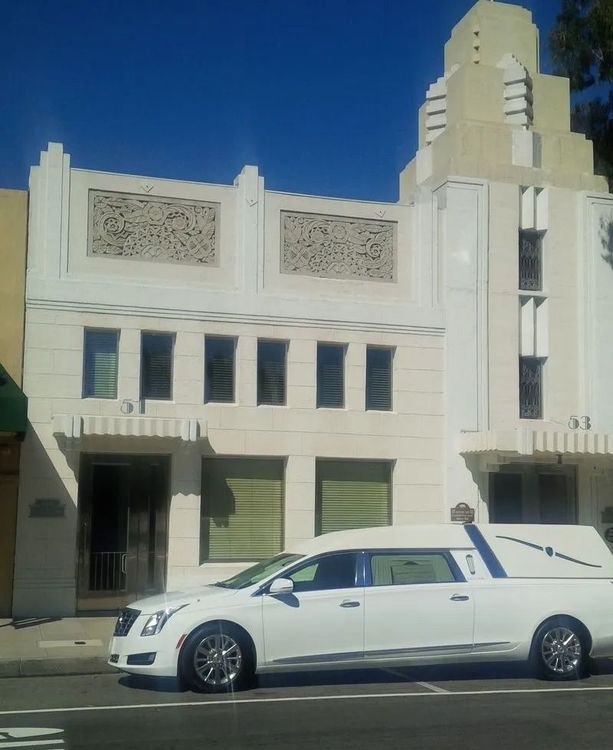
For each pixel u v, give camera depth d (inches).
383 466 728.3
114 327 668.7
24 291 653.3
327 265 723.4
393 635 438.9
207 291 689.6
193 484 673.6
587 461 746.2
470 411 737.0
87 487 660.7
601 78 879.7
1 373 601.0
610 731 346.3
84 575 653.3
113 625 610.2
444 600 447.5
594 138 916.0
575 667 460.4
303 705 393.7
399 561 453.7
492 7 852.0
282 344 711.1
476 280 753.0
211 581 671.1
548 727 352.8
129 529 666.2
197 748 317.4
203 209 700.0
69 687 446.0
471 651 447.8
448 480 727.7
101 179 679.1
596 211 786.2
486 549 467.2
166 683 452.1
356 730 346.0
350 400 716.0
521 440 685.9
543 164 807.1
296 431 700.7
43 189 665.6
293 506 695.1
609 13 825.5
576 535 485.7
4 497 637.9
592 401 765.9
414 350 733.9
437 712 379.9
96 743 324.2
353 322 720.3
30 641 550.9
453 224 753.6
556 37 880.3
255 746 320.8
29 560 637.9
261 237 708.0
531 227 775.1
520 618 455.5
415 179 847.1
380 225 739.4
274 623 426.9
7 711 382.9
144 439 663.8
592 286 776.9
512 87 814.5
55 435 638.5
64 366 655.8
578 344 773.9
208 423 681.6
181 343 681.6
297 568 441.7
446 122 837.2
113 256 677.3
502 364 752.3
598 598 469.4
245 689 431.8
